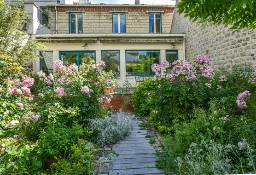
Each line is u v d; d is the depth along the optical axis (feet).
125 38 48.65
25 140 16.34
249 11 7.41
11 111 15.40
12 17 36.76
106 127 19.83
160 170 14.06
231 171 11.28
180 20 52.42
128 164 15.01
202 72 20.99
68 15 56.24
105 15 57.26
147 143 19.06
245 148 12.14
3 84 17.10
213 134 14.25
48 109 18.85
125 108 35.35
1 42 35.12
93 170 12.69
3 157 10.56
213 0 7.22
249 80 20.44
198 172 11.07
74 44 48.06
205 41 38.68
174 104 20.99
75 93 21.91
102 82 24.61
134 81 49.55
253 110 15.38
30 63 45.75
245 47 26.81
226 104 18.31
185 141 14.73
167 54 50.21
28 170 12.01
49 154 13.98
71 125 19.99
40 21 56.03
